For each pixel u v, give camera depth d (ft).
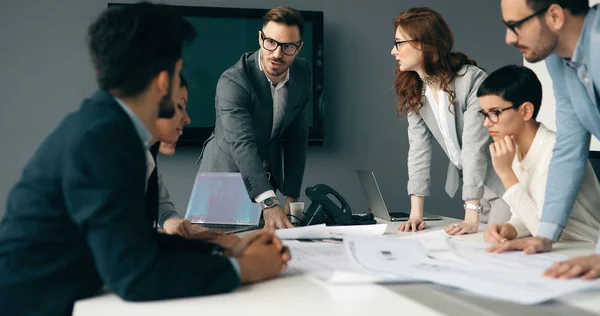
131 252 3.31
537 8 4.51
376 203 8.42
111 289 3.37
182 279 3.41
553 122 14.48
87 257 3.54
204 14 13.69
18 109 13.32
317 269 4.09
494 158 6.02
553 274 3.69
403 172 15.01
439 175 15.15
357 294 3.48
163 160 13.83
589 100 4.92
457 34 15.19
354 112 14.76
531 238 4.84
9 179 13.28
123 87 3.69
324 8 14.49
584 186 5.81
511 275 3.75
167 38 3.72
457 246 4.83
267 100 9.17
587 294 3.44
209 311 3.20
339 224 7.39
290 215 7.73
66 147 3.42
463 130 7.79
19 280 3.40
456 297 3.41
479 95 6.33
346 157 14.75
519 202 5.83
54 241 3.46
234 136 8.43
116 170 3.37
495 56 15.38
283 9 8.68
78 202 3.30
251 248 3.87
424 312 3.11
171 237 4.20
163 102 3.83
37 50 13.37
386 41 14.87
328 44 14.57
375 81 14.84
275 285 3.74
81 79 13.53
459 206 15.26
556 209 5.21
